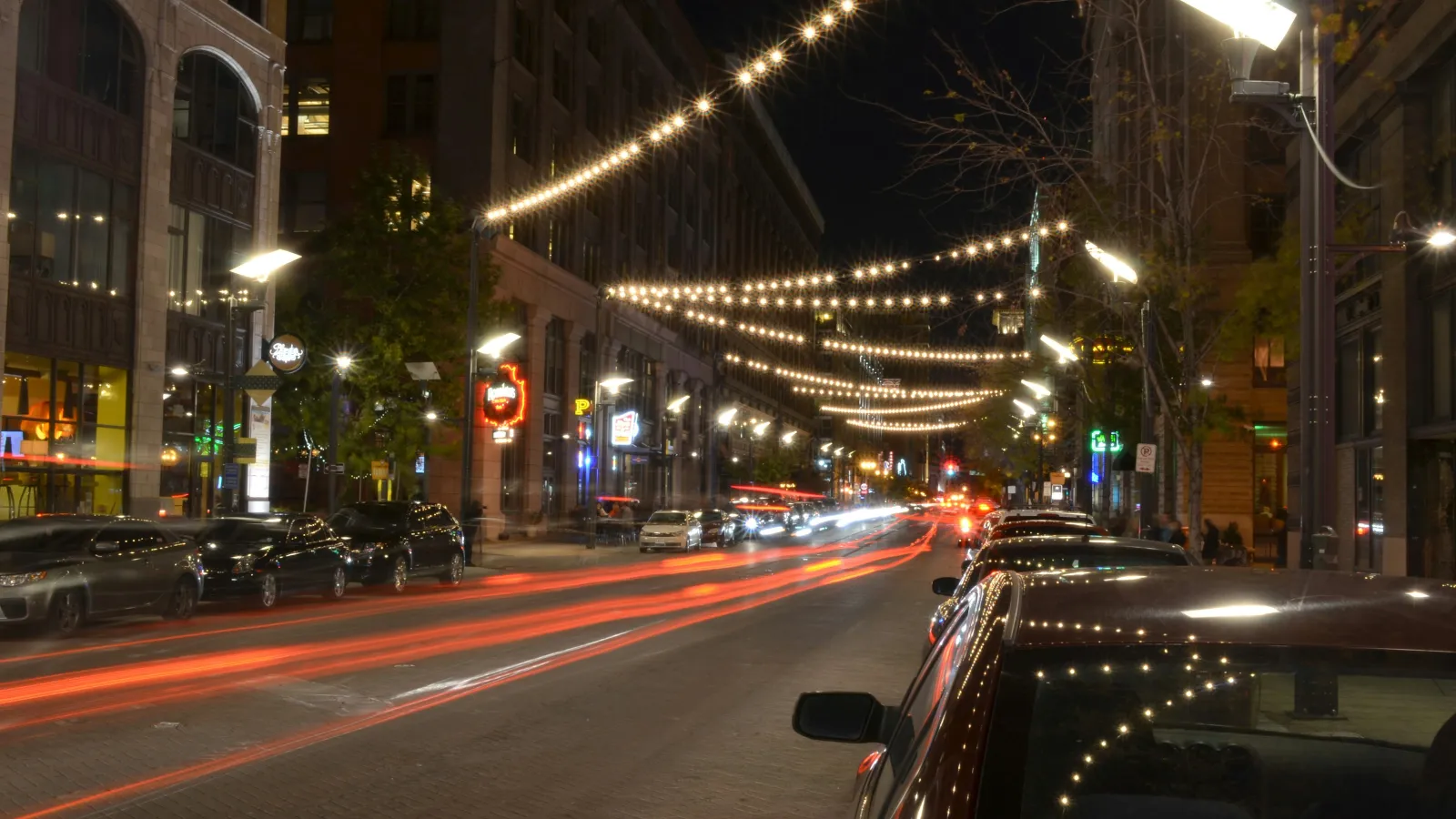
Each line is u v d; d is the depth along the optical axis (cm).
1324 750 320
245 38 3584
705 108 2934
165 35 3228
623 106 6706
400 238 3656
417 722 1139
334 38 4888
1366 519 2577
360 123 4847
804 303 4019
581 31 5925
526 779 913
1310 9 1349
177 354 3353
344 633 1905
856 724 430
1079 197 2336
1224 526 3931
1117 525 2945
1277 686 320
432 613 2264
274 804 824
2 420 2748
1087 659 308
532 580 3312
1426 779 300
